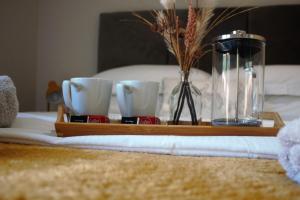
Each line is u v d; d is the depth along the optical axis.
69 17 2.64
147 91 0.78
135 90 0.78
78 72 2.62
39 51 2.66
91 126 0.70
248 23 2.19
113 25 2.45
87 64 2.61
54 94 2.14
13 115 0.79
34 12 2.62
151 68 2.04
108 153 0.52
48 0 2.65
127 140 0.57
